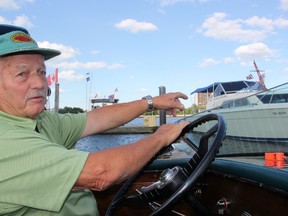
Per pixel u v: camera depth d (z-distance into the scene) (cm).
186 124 148
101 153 115
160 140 134
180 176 120
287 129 205
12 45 127
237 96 1280
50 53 139
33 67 132
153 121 2020
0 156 108
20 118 132
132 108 196
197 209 129
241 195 150
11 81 128
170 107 199
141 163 122
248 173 143
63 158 110
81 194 141
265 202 138
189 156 186
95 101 1662
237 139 198
